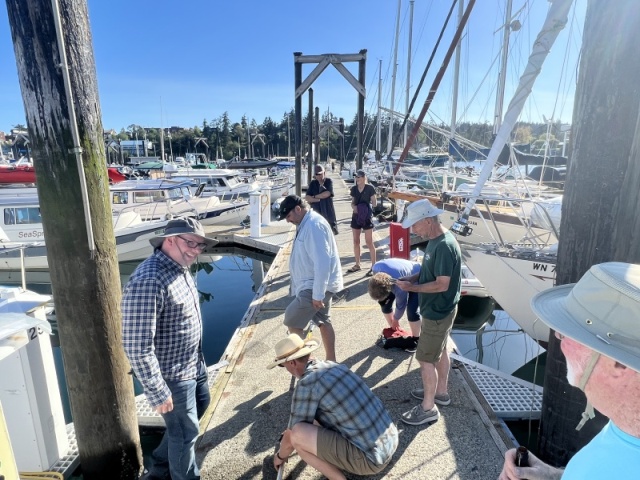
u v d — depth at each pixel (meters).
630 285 0.78
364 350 3.99
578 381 0.85
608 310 0.79
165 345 2.04
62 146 2.02
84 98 2.04
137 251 10.64
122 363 2.44
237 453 2.64
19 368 2.46
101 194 2.18
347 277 6.35
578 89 1.99
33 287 9.98
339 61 8.27
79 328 2.26
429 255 2.63
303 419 2.13
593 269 0.87
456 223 5.00
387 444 2.14
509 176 10.09
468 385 3.33
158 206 12.40
